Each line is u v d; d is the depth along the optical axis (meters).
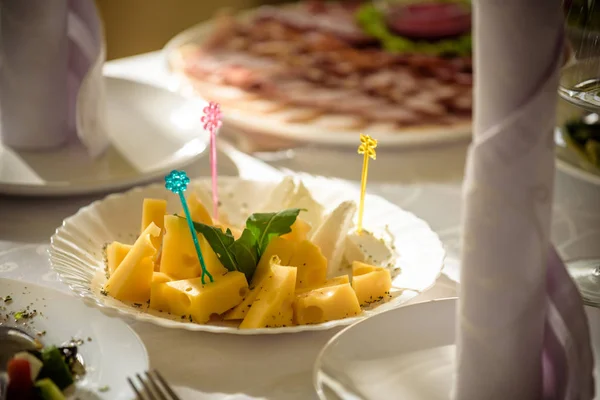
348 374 0.72
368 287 0.81
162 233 0.85
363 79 1.30
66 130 1.07
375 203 0.92
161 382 0.70
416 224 0.89
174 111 1.14
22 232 0.92
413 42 1.42
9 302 0.77
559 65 0.65
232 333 0.76
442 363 0.74
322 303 0.78
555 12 0.65
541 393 0.69
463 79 1.28
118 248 0.82
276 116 1.17
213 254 0.80
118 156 1.05
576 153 1.02
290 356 0.77
